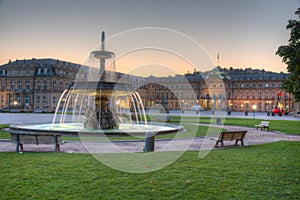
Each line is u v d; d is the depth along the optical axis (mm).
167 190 6648
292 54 25969
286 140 17172
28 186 6715
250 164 9430
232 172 8328
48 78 96750
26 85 99125
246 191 6652
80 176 7605
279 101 106250
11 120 33250
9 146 13109
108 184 7000
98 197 6105
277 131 23609
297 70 24016
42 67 98375
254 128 26875
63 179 7312
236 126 29031
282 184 7215
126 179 7453
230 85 117312
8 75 100875
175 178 7641
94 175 7734
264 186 7035
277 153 11719
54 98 96875
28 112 63531
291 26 26031
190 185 7055
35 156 10164
